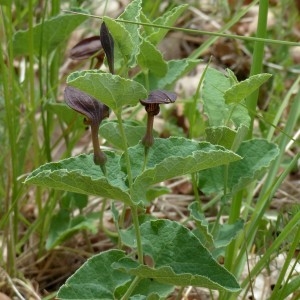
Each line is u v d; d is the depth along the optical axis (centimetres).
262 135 103
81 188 57
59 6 88
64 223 84
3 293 80
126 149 58
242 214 87
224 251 70
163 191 79
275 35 129
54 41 84
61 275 86
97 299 62
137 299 63
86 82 53
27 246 88
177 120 116
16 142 85
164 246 62
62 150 105
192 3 138
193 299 81
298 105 79
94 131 57
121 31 59
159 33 71
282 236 69
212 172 70
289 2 138
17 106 90
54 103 82
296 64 132
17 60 118
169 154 61
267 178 77
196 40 138
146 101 56
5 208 83
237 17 88
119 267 60
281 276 68
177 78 77
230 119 69
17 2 92
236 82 68
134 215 59
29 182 57
